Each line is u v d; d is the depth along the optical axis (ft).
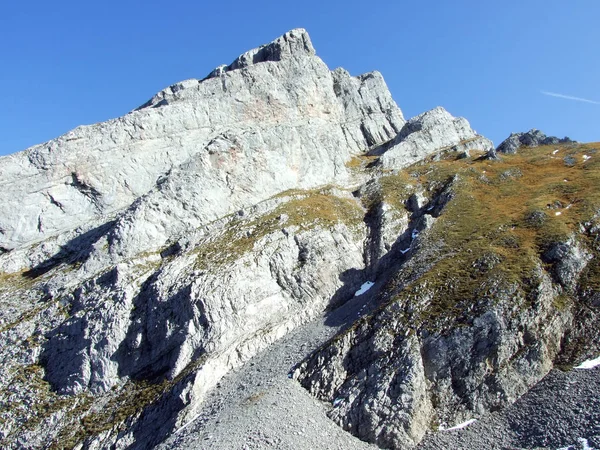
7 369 197.26
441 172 289.74
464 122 390.21
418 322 164.86
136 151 299.79
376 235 243.81
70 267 243.60
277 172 290.56
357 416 148.46
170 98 339.57
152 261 228.84
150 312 200.03
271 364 180.65
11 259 262.47
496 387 147.84
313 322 205.05
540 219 200.13
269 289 211.20
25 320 214.28
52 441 171.63
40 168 288.51
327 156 327.26
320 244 228.02
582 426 126.72
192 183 260.21
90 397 186.60
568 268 171.22
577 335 156.97
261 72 352.69
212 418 156.15
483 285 168.96
